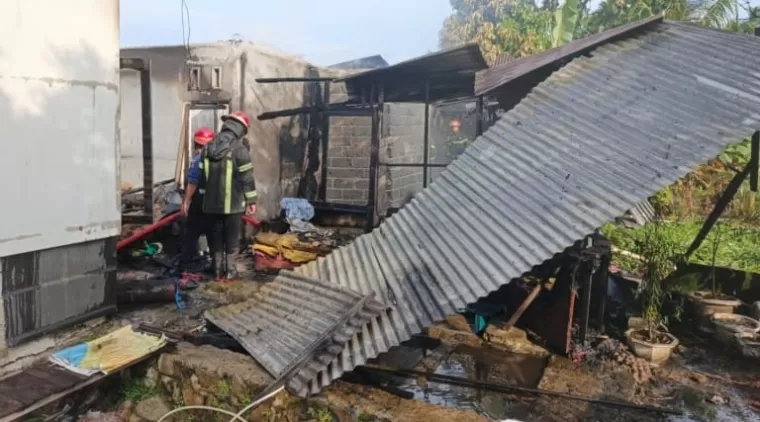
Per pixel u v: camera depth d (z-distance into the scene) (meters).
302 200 8.02
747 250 7.88
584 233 3.59
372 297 4.07
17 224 3.64
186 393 3.92
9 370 3.70
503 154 4.65
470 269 3.89
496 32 13.18
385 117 9.13
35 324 3.85
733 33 5.04
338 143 9.18
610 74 4.88
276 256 6.37
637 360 4.58
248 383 3.63
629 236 7.44
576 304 5.14
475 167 4.76
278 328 4.19
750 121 3.91
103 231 4.34
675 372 4.44
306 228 7.38
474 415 3.41
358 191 9.12
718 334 5.04
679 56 4.82
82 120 4.06
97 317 4.42
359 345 3.70
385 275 4.35
